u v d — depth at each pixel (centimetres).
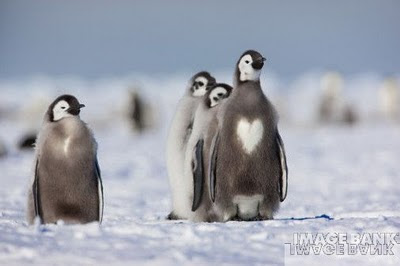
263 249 1428
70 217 1880
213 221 1952
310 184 3559
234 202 1900
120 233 1517
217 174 1898
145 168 4400
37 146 1900
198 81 2309
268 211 1914
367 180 3647
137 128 8256
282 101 9519
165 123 9700
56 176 1866
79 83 16200
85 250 1345
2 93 13738
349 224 1695
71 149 1869
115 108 10250
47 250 1339
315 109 9300
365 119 9869
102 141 6975
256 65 1889
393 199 2792
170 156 2225
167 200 2952
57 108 1906
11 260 1271
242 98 1884
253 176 1878
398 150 5291
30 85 15588
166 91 14000
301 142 6244
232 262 1295
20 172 4112
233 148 1873
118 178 3894
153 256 1311
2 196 2953
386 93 9238
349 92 12875
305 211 2497
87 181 1883
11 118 10669
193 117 2245
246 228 1630
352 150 5403
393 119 9212
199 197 1948
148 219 2175
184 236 1496
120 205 2747
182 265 1257
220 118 1898
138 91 8319
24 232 1500
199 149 1953
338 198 2967
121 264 1253
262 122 1870
